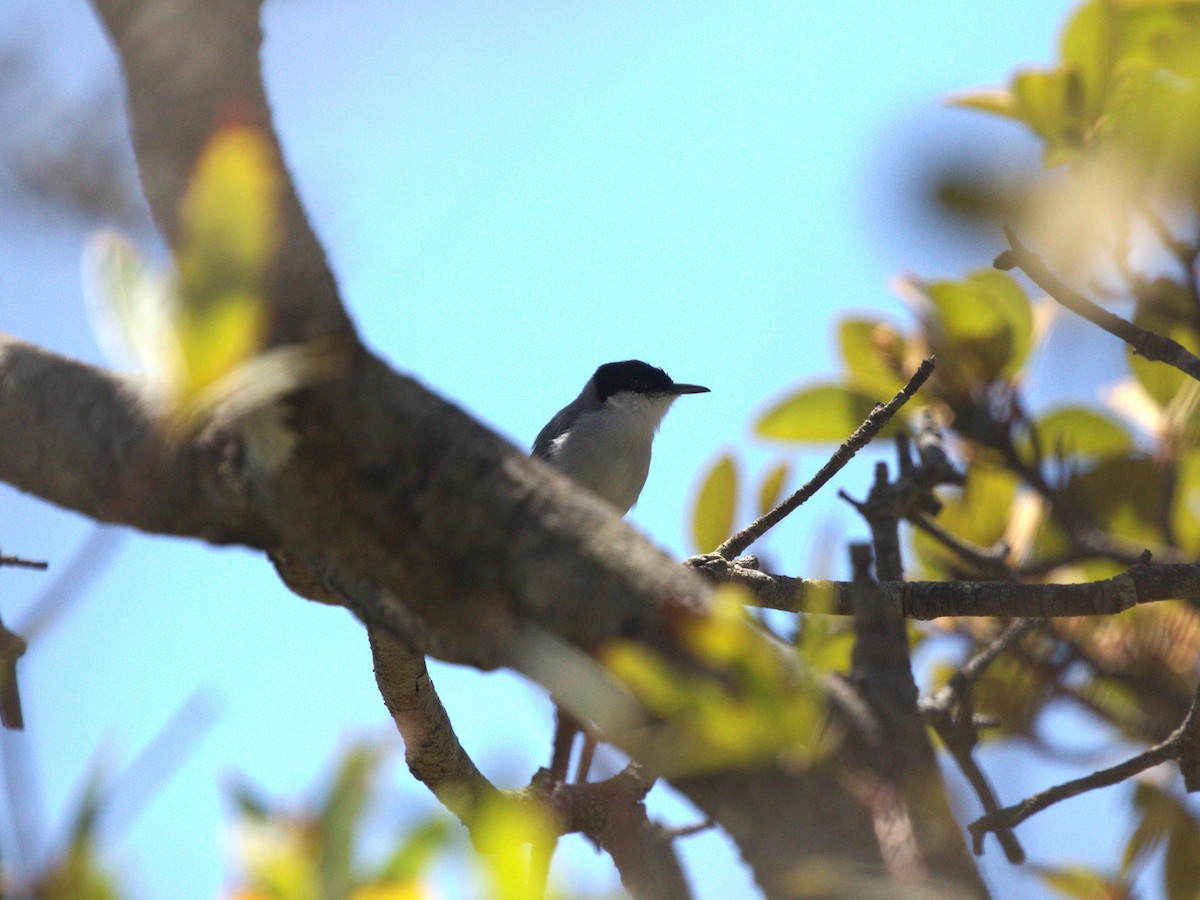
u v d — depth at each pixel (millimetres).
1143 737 8930
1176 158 4469
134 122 3199
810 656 3059
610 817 6871
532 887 2953
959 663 9578
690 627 3389
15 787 2781
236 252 2648
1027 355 9617
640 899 6785
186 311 2662
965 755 8008
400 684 7066
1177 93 4566
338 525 3865
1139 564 7113
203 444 3881
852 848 3266
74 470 4090
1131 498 9664
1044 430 10062
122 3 3316
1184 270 7055
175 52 3256
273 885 2984
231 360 2715
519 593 3762
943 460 8617
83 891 2699
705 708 2977
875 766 3439
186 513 4047
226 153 2699
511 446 3941
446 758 7422
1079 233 3998
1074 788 6832
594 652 3609
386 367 3844
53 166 2754
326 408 3688
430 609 3943
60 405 4113
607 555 3725
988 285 9492
